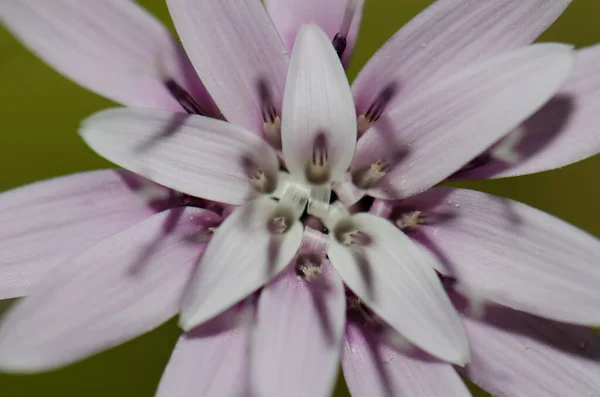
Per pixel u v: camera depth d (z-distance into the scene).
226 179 0.07
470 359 0.07
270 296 0.07
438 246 0.07
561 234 0.07
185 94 0.07
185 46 0.07
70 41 0.07
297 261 0.07
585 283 0.07
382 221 0.07
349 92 0.07
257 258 0.07
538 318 0.07
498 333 0.07
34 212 0.07
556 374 0.07
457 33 0.07
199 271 0.07
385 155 0.07
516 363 0.07
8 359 0.06
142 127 0.07
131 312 0.07
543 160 0.07
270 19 0.07
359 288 0.07
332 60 0.07
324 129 0.07
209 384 0.07
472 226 0.07
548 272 0.07
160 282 0.07
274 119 0.07
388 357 0.07
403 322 0.07
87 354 0.07
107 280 0.07
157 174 0.07
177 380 0.07
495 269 0.07
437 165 0.07
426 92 0.07
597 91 0.07
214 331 0.07
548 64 0.07
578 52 0.07
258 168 0.07
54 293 0.07
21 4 0.07
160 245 0.07
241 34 0.07
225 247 0.07
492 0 0.07
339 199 0.07
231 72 0.07
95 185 0.07
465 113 0.07
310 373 0.07
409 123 0.07
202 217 0.07
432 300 0.07
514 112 0.07
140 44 0.07
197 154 0.07
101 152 0.07
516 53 0.07
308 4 0.07
